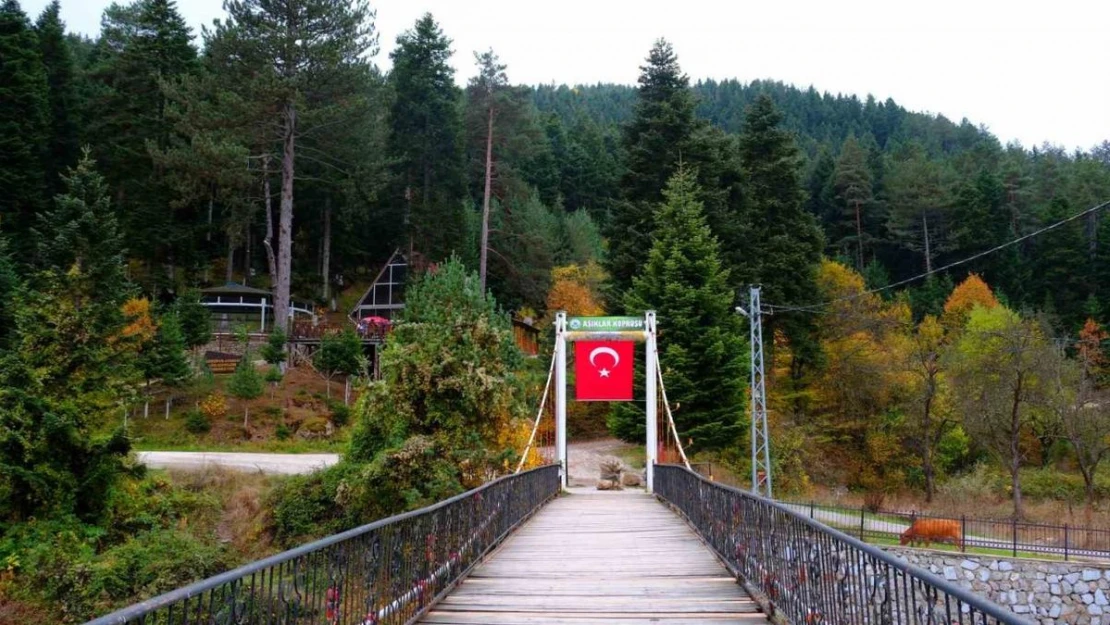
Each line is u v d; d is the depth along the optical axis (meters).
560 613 7.61
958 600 3.75
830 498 36.62
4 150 44.16
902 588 4.62
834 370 46.25
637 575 9.69
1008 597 21.70
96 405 19.36
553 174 76.62
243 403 38.75
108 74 56.78
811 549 6.26
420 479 17.89
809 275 44.16
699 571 9.98
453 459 18.22
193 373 38.91
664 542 12.77
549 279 54.56
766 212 45.19
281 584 4.61
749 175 45.94
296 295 57.84
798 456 39.22
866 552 5.02
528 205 63.25
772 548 7.51
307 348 47.12
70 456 18.19
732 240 43.06
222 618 3.91
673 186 38.31
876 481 42.72
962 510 35.00
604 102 138.00
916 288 68.56
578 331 26.41
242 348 46.00
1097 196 70.75
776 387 44.41
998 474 42.84
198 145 40.12
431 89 58.56
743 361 35.31
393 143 58.38
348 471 19.98
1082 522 31.56
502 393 19.16
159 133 52.59
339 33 42.53
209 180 44.97
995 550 23.75
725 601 8.17
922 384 43.88
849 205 76.56
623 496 23.67
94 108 54.12
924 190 73.75
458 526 9.15
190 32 56.59
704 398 34.97
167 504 19.88
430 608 7.62
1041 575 21.78
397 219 61.06
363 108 42.31
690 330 35.44
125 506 18.98
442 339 19.88
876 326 47.38
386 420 19.44
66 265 21.20
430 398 19.03
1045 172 82.94
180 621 3.88
